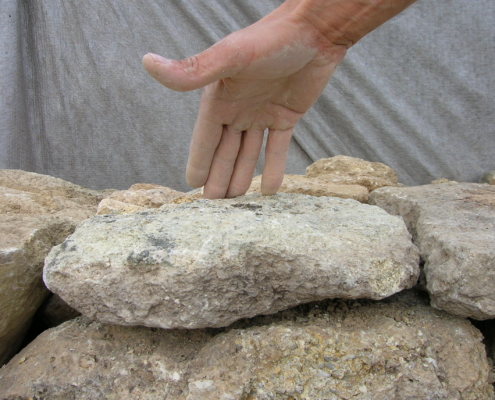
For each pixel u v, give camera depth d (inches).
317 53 13.5
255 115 14.8
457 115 34.9
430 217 16.2
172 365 12.7
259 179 23.2
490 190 19.9
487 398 12.7
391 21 33.7
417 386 12.1
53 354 13.2
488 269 12.3
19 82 32.1
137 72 33.6
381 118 34.8
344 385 11.9
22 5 32.3
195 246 12.1
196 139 14.8
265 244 12.2
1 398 12.4
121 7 32.7
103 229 13.5
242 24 33.3
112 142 34.9
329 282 12.1
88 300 12.0
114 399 12.2
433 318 14.1
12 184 22.1
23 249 14.3
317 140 35.6
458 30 33.7
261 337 12.6
